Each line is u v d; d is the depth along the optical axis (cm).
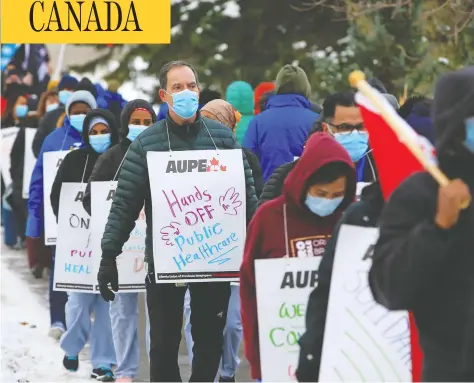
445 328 783
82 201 1758
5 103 3822
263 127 1852
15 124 3784
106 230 1403
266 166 1852
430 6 2856
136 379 1780
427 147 809
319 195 1076
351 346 958
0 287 2686
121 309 1683
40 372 1839
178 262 1378
